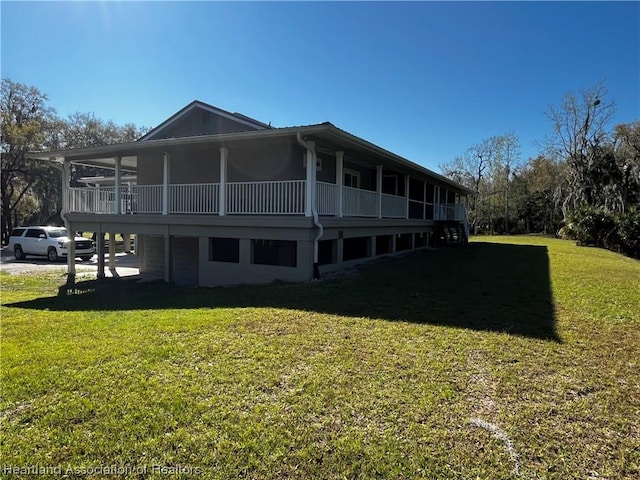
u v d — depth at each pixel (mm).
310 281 8656
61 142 31344
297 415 2834
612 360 3873
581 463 2348
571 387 3291
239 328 4914
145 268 13797
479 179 40406
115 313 6211
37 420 2791
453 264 11633
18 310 6855
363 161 13164
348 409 2918
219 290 8477
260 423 2732
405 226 15953
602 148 27219
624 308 5965
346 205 11023
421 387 3262
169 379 3420
